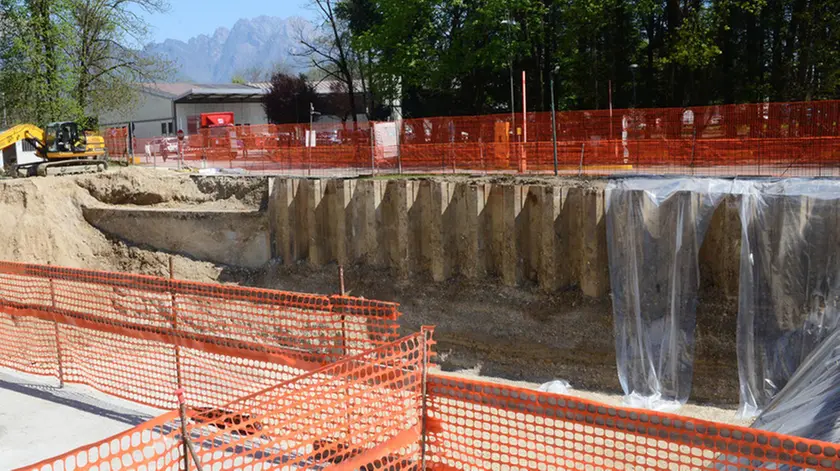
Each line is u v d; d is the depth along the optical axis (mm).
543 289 15750
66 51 32625
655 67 31438
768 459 4172
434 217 17047
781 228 12828
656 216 14031
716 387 13414
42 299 10938
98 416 8055
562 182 17312
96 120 34938
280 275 20188
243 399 5461
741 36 30344
